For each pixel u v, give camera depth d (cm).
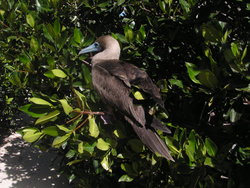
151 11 412
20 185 664
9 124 946
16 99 705
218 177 292
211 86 282
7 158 809
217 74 279
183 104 347
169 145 278
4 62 524
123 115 311
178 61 397
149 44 390
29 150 874
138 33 375
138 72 318
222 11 366
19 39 426
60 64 367
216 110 330
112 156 323
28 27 414
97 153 300
